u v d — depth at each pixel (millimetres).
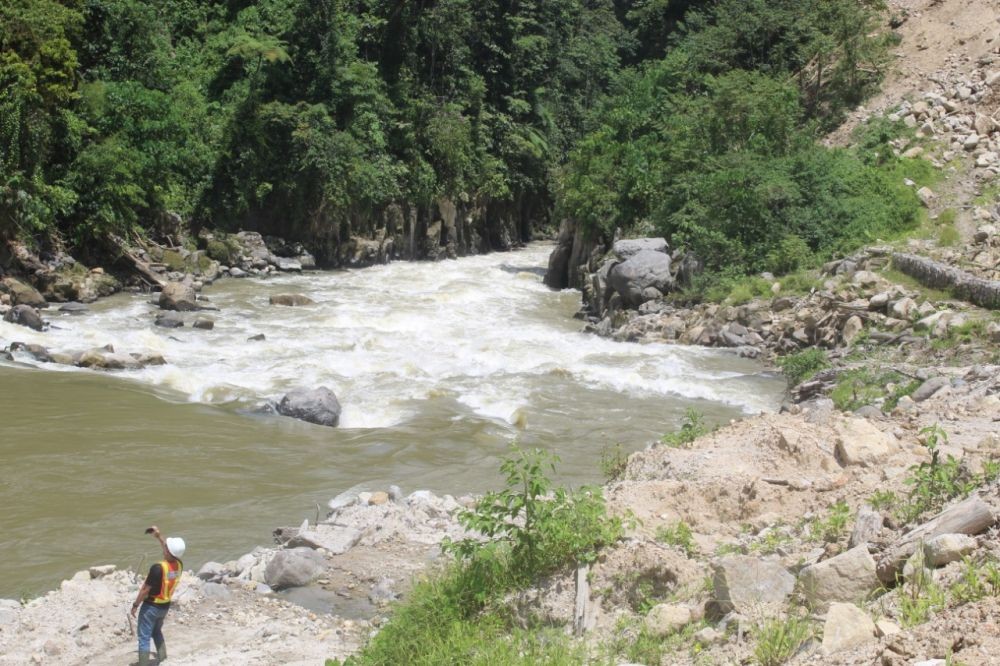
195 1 44125
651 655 6398
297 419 16297
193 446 14711
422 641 7211
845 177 27016
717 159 28141
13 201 26875
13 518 11789
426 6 45250
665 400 18094
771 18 35594
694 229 26188
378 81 42125
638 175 31797
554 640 6898
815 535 7848
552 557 7953
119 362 19297
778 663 5809
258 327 24453
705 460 9617
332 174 37625
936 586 5992
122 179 30109
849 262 23016
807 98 34094
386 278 35125
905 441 9938
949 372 15117
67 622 8766
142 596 7723
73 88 30703
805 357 18969
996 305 18781
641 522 8117
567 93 55000
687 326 23516
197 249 34062
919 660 5094
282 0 41500
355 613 8898
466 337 23875
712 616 6727
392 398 17797
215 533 11477
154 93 33500
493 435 15688
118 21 35875
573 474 13641
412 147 42625
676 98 33750
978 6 34375
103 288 27781
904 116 30797
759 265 24812
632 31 59719
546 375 19797
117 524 11703
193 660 7809
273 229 37656
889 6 36375
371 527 10773
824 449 9586
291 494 12844
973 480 7734
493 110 47750
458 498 12039
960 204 26359
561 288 34250
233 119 37156
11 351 19844
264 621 8703
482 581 7887
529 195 51219
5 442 14492
